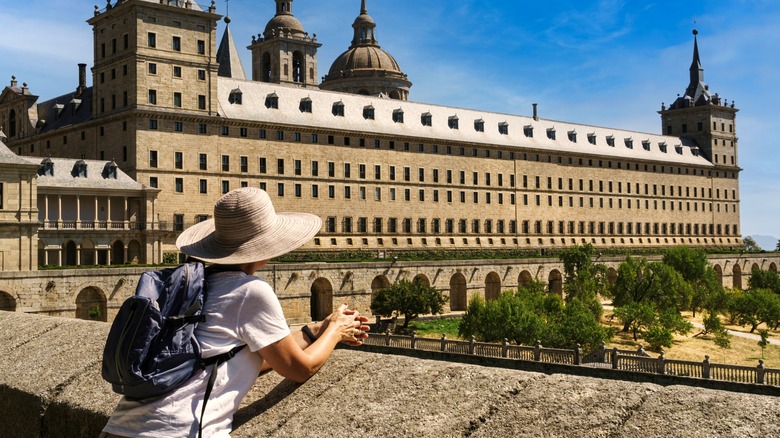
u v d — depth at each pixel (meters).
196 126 118.94
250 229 7.25
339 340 7.62
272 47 176.12
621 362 57.03
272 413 7.37
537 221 168.50
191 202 117.88
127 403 6.49
